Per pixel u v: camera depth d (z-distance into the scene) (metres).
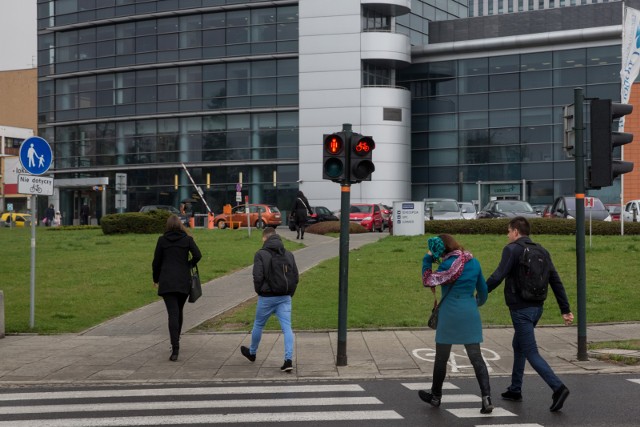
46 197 59.75
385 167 50.31
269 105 52.12
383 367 10.16
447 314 7.80
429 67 52.41
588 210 29.53
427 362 10.45
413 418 7.35
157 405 8.02
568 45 48.81
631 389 8.65
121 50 55.28
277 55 51.66
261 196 52.31
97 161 56.62
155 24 54.38
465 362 10.44
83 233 34.12
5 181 71.50
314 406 7.94
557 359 10.51
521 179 49.72
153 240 28.11
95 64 56.19
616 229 27.08
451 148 51.72
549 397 8.33
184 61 53.44
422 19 55.94
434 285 7.79
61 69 57.59
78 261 21.64
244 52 52.38
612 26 47.44
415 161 52.72
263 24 52.09
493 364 10.33
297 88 51.62
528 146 49.66
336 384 9.23
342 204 10.52
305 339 12.14
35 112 77.62
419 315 13.91
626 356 10.38
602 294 15.70
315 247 26.14
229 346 11.74
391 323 13.24
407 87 53.09
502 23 51.22
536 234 27.38
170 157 54.38
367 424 7.11
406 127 51.34
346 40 50.59
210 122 53.47
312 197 50.88
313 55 51.00
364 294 15.98
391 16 52.25
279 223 44.94
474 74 51.28
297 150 51.69
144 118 54.81
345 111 50.56
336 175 10.45
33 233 13.41
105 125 56.44
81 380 9.52
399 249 23.02
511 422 7.14
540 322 13.50
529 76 49.81
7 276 18.98
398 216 29.22
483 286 8.00
